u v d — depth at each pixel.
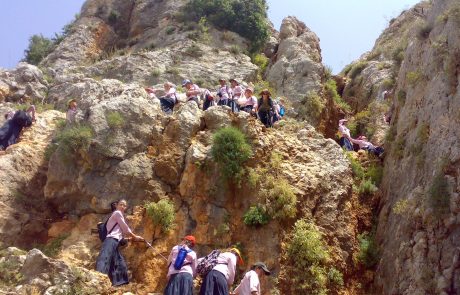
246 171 16.80
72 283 12.71
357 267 16.36
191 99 20.73
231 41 31.44
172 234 16.20
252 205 16.39
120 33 34.94
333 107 26.94
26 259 13.20
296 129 19.25
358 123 25.47
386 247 16.27
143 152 17.39
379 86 26.88
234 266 12.30
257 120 18.25
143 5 35.25
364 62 29.95
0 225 16.38
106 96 19.98
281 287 15.14
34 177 17.98
